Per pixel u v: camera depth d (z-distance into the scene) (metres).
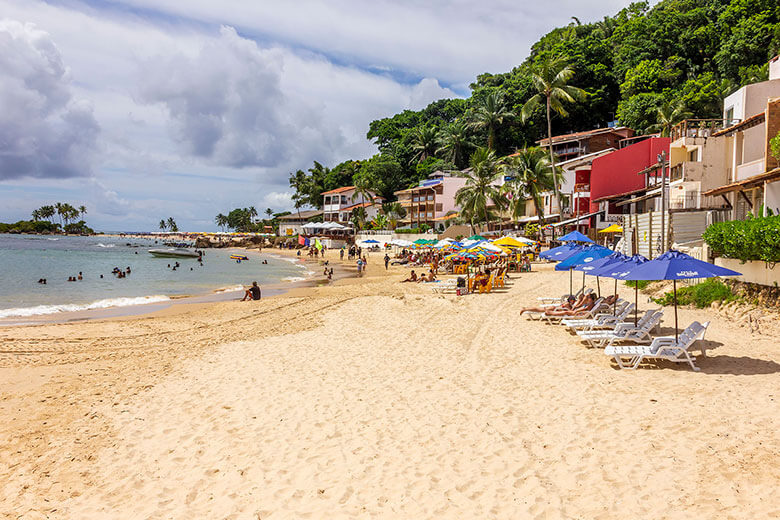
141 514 5.25
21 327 16.62
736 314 13.49
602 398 8.00
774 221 12.51
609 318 13.11
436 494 5.37
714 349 10.61
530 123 76.88
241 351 12.65
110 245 117.69
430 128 96.38
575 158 59.41
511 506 5.04
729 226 14.69
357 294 25.42
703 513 4.61
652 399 7.74
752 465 5.34
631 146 37.19
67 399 8.97
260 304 22.58
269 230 132.62
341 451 6.56
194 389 9.42
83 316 19.64
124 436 7.29
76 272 41.41
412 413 7.82
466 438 6.76
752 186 17.64
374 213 92.75
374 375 10.07
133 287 31.58
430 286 28.20
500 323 15.48
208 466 6.30
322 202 117.56
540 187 48.94
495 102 78.50
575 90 45.88
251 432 7.32
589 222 44.53
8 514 5.29
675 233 22.86
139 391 9.37
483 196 53.78
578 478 5.48
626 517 4.68
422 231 74.31
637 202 36.94
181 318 18.81
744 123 21.36
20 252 71.06
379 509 5.13
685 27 62.12
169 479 6.00
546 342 12.57
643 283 20.48
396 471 5.93
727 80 50.91
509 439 6.64
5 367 11.27
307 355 11.99
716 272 8.52
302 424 7.54
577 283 25.44
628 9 82.06
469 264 34.50
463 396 8.53
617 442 6.29
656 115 55.38
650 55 63.28
